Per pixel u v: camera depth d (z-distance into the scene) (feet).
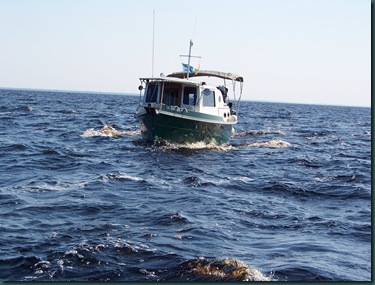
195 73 97.25
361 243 41.73
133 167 74.18
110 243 38.52
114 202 51.42
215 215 48.08
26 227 42.50
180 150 91.09
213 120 91.25
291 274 34.12
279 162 85.87
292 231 44.37
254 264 35.73
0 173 67.00
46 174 67.00
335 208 53.72
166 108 87.56
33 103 292.20
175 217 46.16
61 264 34.63
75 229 42.06
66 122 154.92
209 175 69.77
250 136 134.31
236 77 102.27
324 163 86.22
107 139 109.29
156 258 36.06
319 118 274.57
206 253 37.50
